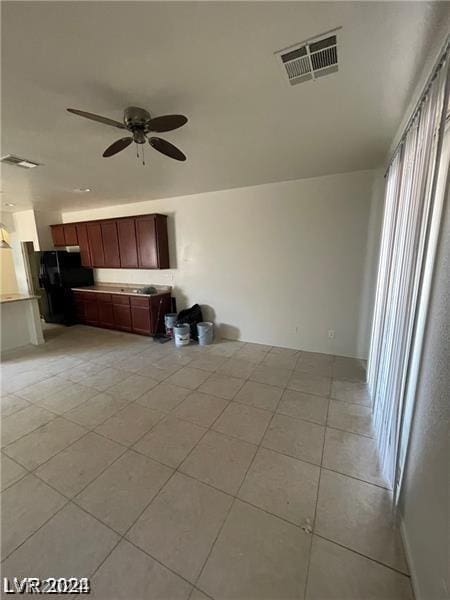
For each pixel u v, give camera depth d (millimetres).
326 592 1215
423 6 1001
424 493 1221
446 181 1222
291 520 1533
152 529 1495
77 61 1298
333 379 3141
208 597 1207
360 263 3492
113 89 1533
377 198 3254
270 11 1042
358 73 1409
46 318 5789
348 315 3684
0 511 1611
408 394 1608
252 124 1983
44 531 1491
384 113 1810
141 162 2695
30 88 1505
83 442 2176
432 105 1274
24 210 5719
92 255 5348
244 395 2826
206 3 997
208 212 4348
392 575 1273
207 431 2281
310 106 1741
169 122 1602
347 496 1680
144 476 1842
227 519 1544
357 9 1035
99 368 3561
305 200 3648
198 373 3348
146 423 2398
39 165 2748
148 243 4648
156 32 1134
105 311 5199
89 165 2766
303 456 1998
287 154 2617
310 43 1207
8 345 4242
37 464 1960
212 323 4574
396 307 1839
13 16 1026
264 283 4145
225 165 2924
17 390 3021
